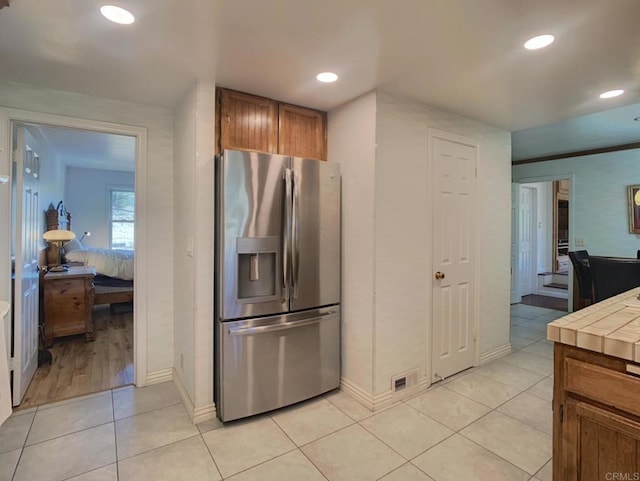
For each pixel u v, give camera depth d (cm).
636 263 295
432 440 210
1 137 232
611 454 115
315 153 280
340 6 152
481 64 206
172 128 289
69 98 251
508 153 346
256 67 210
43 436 213
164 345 290
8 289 238
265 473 182
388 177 250
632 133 408
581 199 507
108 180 684
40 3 148
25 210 269
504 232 345
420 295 272
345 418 235
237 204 226
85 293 388
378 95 243
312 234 254
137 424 227
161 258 287
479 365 322
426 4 150
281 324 240
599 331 119
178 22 164
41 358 325
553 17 160
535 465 188
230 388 225
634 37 177
